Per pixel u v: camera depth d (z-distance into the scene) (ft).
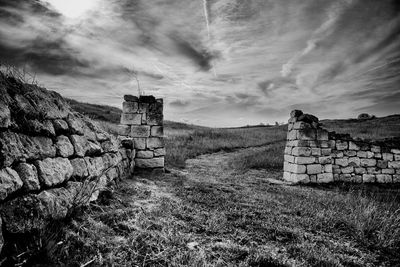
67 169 11.68
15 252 7.23
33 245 7.72
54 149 11.34
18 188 8.06
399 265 11.98
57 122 12.45
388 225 15.47
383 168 34.83
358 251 12.92
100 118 94.84
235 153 62.75
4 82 9.89
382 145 35.09
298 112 32.68
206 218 14.93
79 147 13.92
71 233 9.43
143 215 13.43
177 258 9.93
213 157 54.24
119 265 8.85
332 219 16.71
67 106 15.37
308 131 31.42
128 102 28.81
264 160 44.45
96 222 11.21
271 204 19.45
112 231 11.05
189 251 10.57
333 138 33.17
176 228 12.69
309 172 31.22
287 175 33.27
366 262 11.98
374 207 18.03
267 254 11.12
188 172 32.45
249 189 24.97
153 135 29.12
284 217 16.71
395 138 37.37
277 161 43.91
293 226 15.19
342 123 145.38
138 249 10.08
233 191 23.04
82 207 11.81
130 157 25.63
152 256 9.84
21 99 10.31
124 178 21.84
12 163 8.38
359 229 15.26
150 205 15.74
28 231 7.89
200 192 20.74
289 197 22.25
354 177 33.68
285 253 11.72
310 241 13.39
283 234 13.84
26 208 8.25
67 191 11.23
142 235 11.16
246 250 11.43
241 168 39.40
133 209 14.08
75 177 12.54
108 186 16.38
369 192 28.60
